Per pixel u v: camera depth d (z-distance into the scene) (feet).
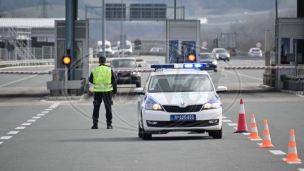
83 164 115.44
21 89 382.22
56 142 150.71
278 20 351.46
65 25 331.77
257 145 139.64
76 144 146.00
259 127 178.40
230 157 121.70
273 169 107.55
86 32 340.80
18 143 149.89
